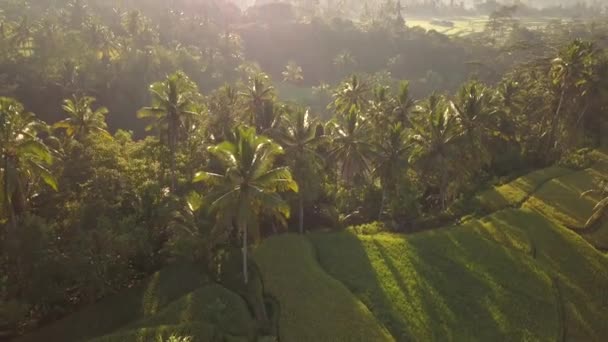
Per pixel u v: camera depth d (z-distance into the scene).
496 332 42.16
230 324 40.53
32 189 53.25
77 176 58.19
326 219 64.50
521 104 86.88
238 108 70.19
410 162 62.28
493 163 79.44
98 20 133.62
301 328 41.19
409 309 44.62
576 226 57.28
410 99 77.44
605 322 43.62
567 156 77.38
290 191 58.12
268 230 62.53
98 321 43.28
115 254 46.84
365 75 148.25
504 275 48.94
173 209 52.34
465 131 63.16
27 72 99.25
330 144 64.06
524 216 58.78
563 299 46.16
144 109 62.19
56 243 46.53
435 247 54.16
